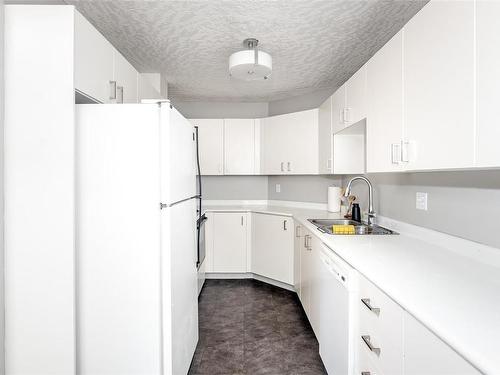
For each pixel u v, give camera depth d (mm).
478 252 1415
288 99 4020
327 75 3174
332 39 2393
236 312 2811
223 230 3703
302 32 2279
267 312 2811
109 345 1505
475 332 773
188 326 1886
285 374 1922
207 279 3775
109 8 1970
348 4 1922
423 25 1292
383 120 1687
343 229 2139
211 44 2482
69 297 1388
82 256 1493
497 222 1318
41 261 1382
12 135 1372
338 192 3322
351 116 2223
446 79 1146
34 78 1368
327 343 1804
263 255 3533
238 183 4273
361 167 2754
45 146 1375
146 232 1500
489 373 634
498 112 907
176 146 1626
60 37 1370
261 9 1983
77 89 1413
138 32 2289
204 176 4273
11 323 1384
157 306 1504
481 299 980
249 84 3469
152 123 1493
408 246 1707
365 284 1326
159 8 1976
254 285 3533
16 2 1493
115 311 1503
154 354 1510
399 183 2164
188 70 3049
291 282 3230
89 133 1487
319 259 2041
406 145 1433
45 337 1389
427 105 1270
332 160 2752
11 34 1366
